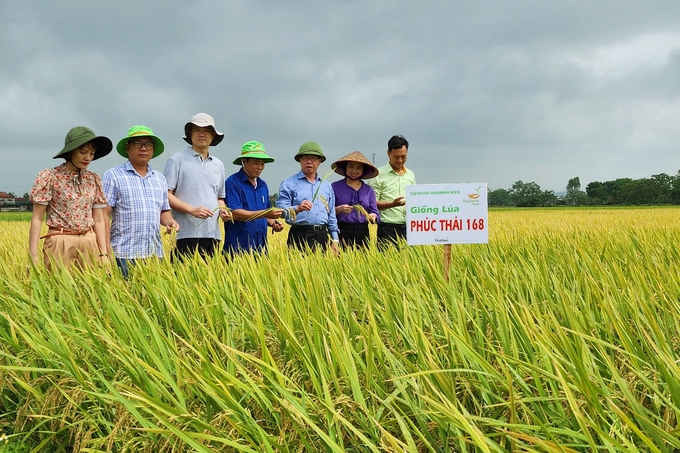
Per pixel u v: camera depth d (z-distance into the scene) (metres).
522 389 2.57
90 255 5.56
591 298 3.71
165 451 2.46
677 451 2.20
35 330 3.50
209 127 6.72
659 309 3.80
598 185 165.38
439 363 2.74
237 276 4.55
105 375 3.15
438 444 2.38
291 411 2.25
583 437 2.03
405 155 8.74
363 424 2.34
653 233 9.89
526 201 140.88
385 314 3.39
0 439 2.77
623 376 2.66
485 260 5.48
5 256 6.79
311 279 4.30
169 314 3.80
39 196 5.36
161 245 6.48
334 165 8.03
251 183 7.34
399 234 8.84
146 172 6.37
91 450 2.39
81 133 5.35
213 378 2.56
